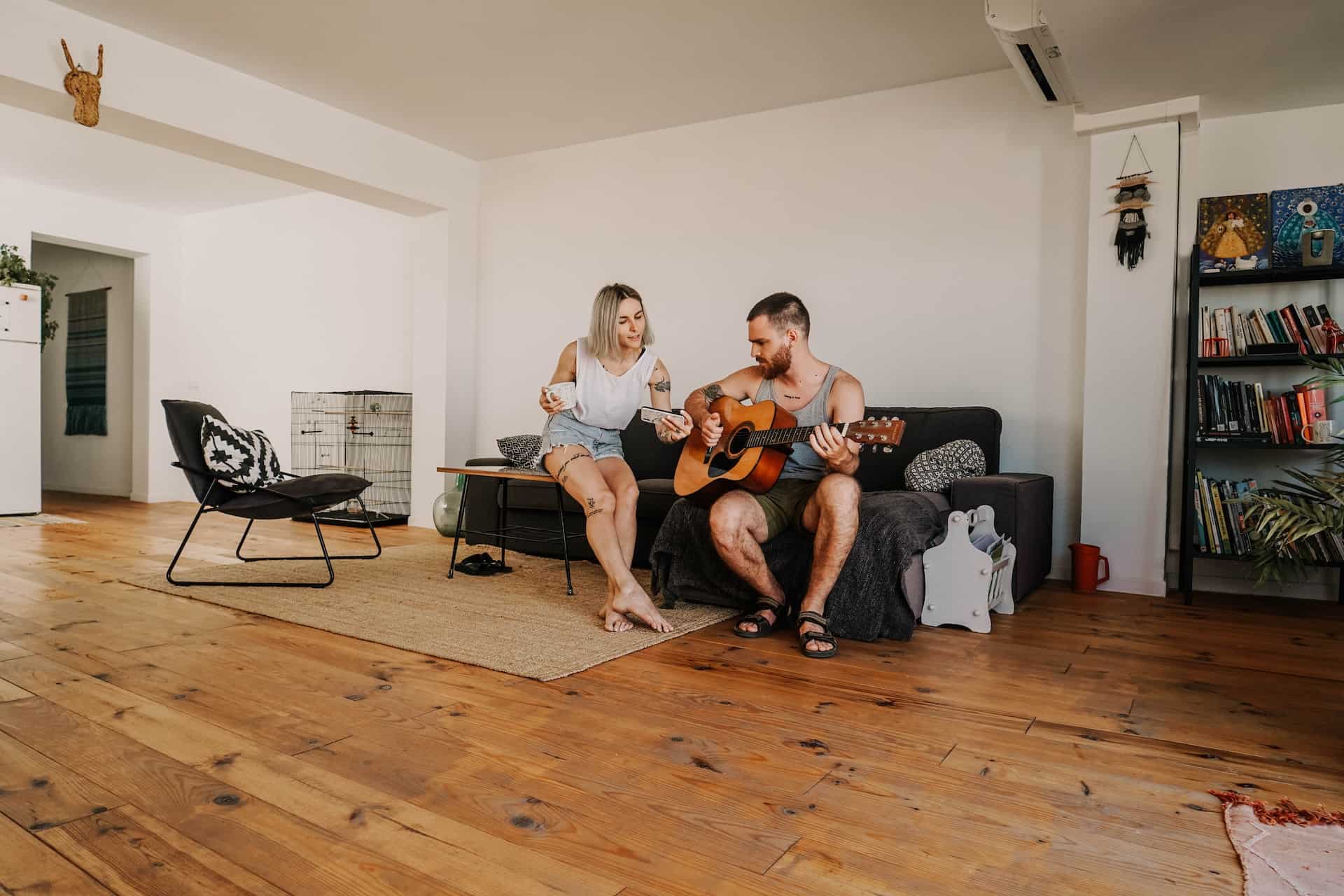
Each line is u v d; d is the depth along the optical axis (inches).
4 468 232.7
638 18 140.1
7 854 49.6
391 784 60.6
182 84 155.4
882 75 159.0
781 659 96.0
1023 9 113.0
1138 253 139.6
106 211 262.1
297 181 188.1
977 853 51.8
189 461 132.5
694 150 188.1
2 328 231.0
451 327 214.4
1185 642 107.1
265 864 48.9
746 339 181.5
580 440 111.6
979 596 111.2
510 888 46.9
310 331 252.5
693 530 119.6
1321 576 139.6
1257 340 136.6
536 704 79.0
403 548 179.5
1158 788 61.9
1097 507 143.1
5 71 132.6
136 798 57.6
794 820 55.9
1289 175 142.7
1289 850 51.9
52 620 110.5
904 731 73.2
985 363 156.6
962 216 158.4
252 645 99.7
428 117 187.8
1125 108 139.5
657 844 52.3
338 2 136.6
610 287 107.4
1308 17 111.1
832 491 97.8
